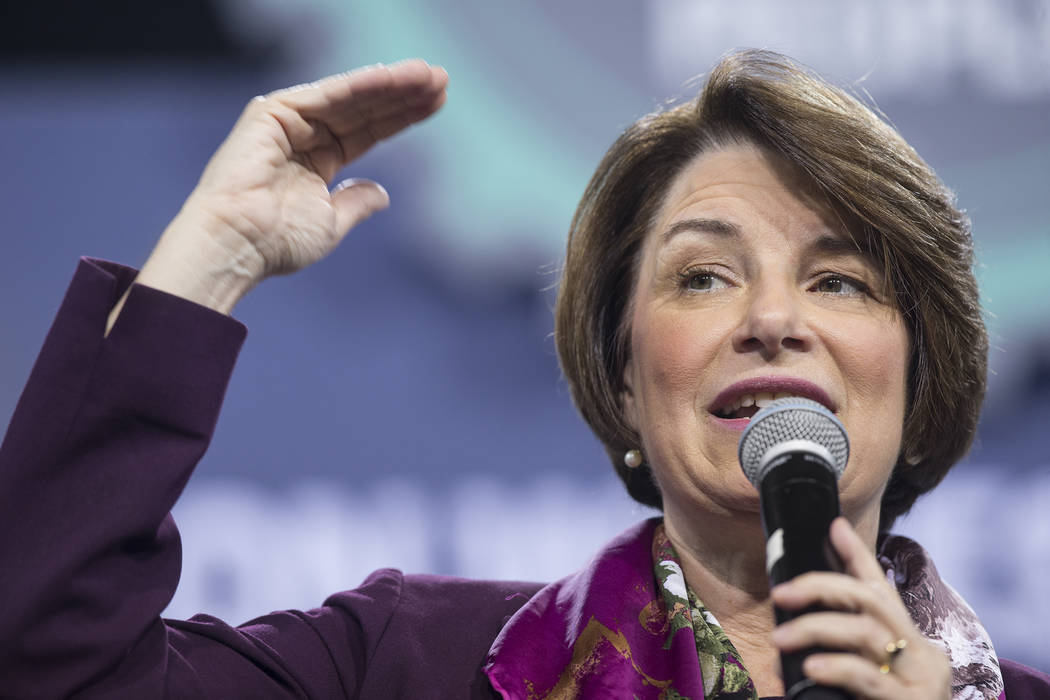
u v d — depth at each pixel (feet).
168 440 15.24
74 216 39.58
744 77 19.11
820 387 16.98
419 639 18.20
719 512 17.48
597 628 17.47
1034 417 37.11
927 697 11.35
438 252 38.93
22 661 14.37
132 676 15.14
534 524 38.01
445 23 39.68
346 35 40.06
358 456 38.19
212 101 40.40
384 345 38.63
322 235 16.94
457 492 38.17
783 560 12.02
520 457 38.34
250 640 17.20
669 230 18.60
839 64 38.34
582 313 20.49
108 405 15.01
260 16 40.06
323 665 17.52
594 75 39.29
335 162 17.53
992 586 36.35
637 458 20.21
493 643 18.07
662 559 18.33
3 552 14.47
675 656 16.97
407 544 37.88
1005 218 37.96
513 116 39.29
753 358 17.20
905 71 38.17
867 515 18.03
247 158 16.65
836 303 17.83
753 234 18.02
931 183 18.75
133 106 40.24
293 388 38.29
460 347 38.73
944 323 18.40
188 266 15.88
